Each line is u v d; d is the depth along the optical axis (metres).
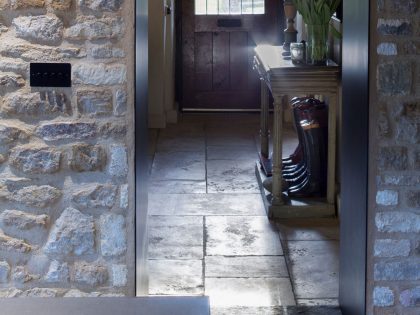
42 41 3.27
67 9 3.25
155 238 4.80
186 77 8.39
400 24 3.27
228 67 8.38
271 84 4.97
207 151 6.96
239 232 4.91
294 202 5.22
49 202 3.35
